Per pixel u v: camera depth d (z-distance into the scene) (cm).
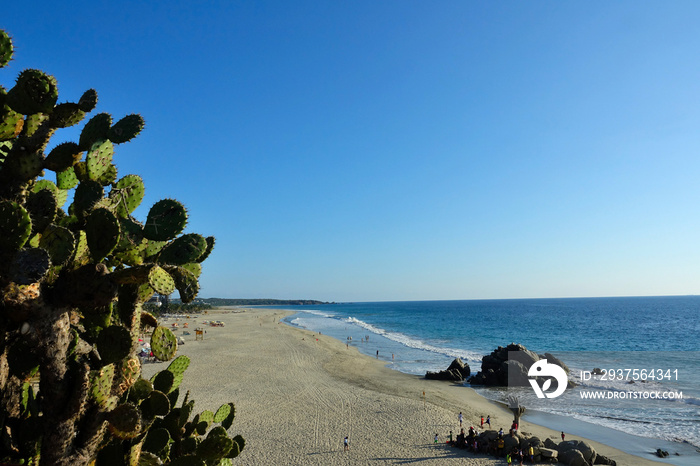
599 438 2203
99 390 350
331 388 3106
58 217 401
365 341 6825
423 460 1819
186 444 502
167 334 473
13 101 347
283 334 7181
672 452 1991
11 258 309
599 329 9269
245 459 1786
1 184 353
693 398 3011
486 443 1920
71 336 378
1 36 345
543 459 1838
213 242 467
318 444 1969
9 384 382
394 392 3103
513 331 8850
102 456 387
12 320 329
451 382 3594
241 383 3191
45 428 330
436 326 10244
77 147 374
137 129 382
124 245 403
